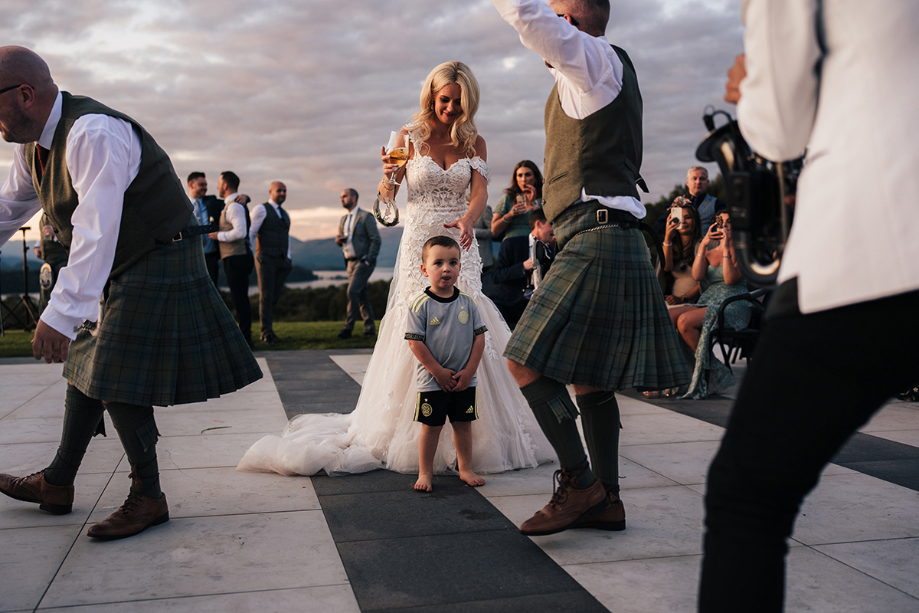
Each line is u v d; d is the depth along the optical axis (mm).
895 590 1769
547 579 1845
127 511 2186
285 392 4906
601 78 1978
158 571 1899
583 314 2047
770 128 1077
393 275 3314
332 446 3018
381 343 3291
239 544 2104
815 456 1036
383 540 2141
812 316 1013
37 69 1996
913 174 948
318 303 23953
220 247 7883
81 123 1987
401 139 3227
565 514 2061
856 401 1012
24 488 2359
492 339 3094
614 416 2223
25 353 7238
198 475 2869
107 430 3629
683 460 3092
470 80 3064
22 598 1729
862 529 2205
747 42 1087
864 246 960
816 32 1033
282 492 2645
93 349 2139
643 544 2098
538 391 2086
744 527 1056
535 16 1860
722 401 4578
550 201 2170
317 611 1664
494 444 2939
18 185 2314
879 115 977
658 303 2139
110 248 1965
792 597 1729
